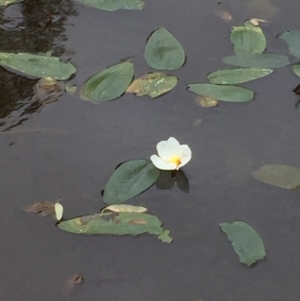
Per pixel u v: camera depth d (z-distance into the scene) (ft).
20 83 4.59
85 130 4.43
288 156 4.38
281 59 4.77
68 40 4.83
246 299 3.92
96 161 4.32
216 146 4.41
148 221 4.08
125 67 4.64
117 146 4.38
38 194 4.19
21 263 3.98
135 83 4.62
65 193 4.20
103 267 3.98
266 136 4.46
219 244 4.06
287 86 4.69
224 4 5.13
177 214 4.15
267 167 4.30
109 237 4.07
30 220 4.10
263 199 4.21
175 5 5.10
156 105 4.56
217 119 4.52
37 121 4.45
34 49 4.76
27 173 4.26
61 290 3.91
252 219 4.15
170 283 3.95
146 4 5.10
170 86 4.62
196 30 4.96
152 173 4.25
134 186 4.20
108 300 3.89
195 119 4.52
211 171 4.30
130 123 4.47
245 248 4.03
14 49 4.75
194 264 4.00
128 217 4.09
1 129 4.41
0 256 4.00
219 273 3.98
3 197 4.17
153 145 4.39
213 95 4.57
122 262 4.00
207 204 4.18
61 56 4.74
